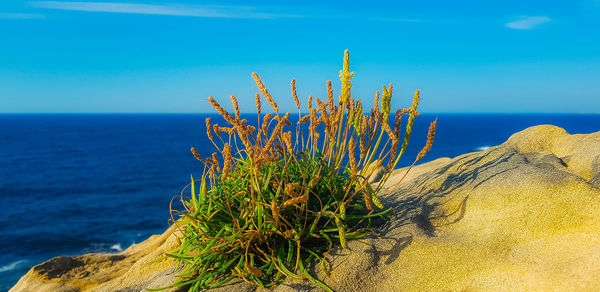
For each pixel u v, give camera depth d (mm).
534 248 3096
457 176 4477
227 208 3721
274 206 3203
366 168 3967
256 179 3482
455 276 3107
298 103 3736
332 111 3777
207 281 3453
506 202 3566
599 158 3900
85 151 83875
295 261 3516
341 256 3467
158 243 6559
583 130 151875
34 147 92875
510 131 147750
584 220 3092
